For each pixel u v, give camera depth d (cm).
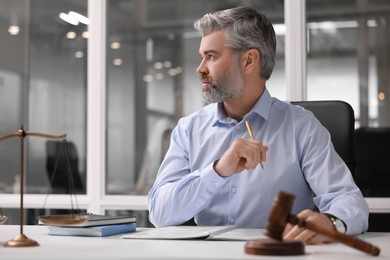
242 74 237
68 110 398
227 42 235
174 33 400
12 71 407
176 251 147
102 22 381
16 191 399
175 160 250
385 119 349
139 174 390
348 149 250
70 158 394
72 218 183
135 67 398
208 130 250
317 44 357
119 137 391
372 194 342
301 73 349
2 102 407
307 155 233
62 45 399
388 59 352
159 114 397
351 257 139
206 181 215
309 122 240
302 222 142
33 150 399
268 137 240
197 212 225
